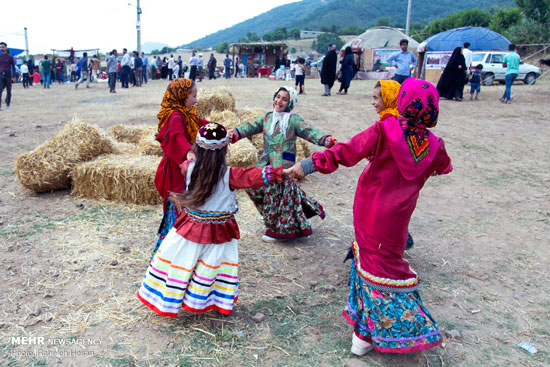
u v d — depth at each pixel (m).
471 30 28.48
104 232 5.12
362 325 3.12
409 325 3.01
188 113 4.09
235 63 38.31
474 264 4.66
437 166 3.20
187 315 3.64
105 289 3.97
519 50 34.88
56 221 5.42
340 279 4.32
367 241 3.06
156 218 5.59
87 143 6.40
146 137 7.68
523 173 7.74
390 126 2.99
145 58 28.02
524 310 3.85
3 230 5.11
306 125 4.71
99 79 34.28
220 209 3.31
